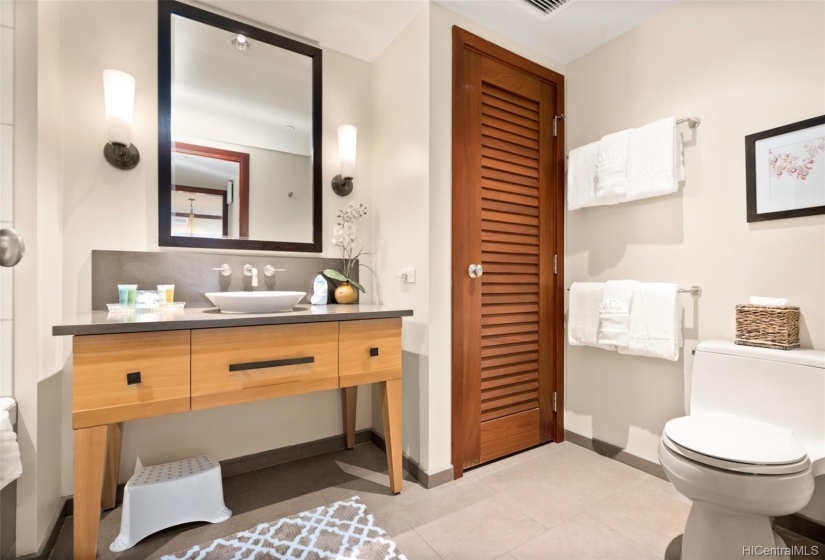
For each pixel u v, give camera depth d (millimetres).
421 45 1851
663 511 1561
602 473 1882
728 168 1630
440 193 1835
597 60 2160
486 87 2004
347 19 1945
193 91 1829
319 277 2020
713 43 1683
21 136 1238
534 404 2188
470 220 1934
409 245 1936
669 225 1823
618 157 1897
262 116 1992
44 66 1352
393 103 2090
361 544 1360
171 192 1768
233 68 1923
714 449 1129
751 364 1415
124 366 1165
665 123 1746
